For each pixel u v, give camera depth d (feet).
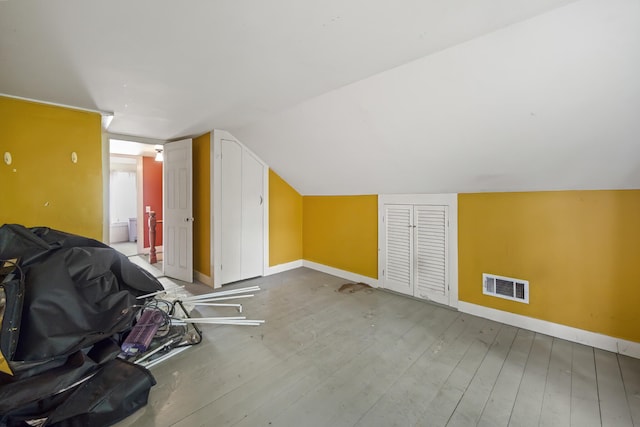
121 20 4.06
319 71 5.84
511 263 7.73
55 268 5.09
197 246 11.91
